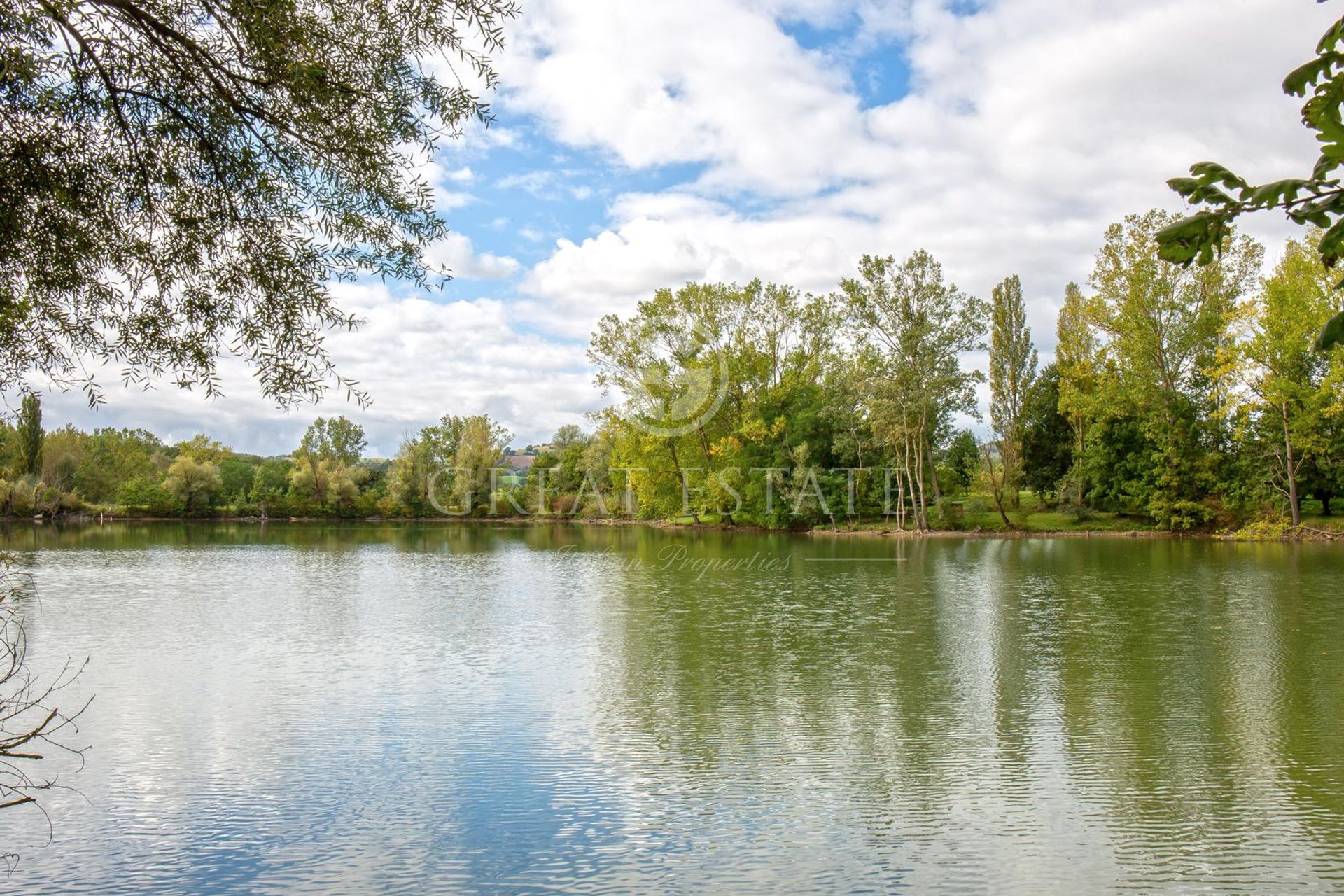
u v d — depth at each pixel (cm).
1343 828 877
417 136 684
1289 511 4738
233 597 2617
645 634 1964
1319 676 1504
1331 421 4469
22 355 667
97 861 830
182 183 669
